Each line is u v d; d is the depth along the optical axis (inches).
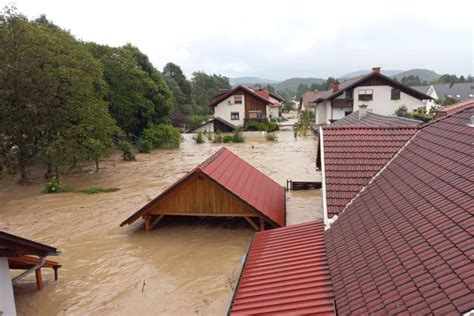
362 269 236.1
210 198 529.7
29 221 639.1
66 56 898.1
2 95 802.2
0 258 323.6
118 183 912.9
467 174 266.4
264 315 236.1
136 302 376.8
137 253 491.2
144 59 1662.2
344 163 414.6
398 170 369.1
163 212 546.6
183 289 398.9
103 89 1360.7
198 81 3996.1
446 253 196.2
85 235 562.3
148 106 1533.0
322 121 1989.4
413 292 184.4
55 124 871.1
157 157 1318.9
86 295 392.8
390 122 615.8
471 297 156.7
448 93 2415.1
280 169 1004.6
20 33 830.5
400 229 254.1
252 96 2096.5
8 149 859.4
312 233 349.7
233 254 478.3
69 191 833.5
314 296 241.0
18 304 376.5
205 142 1697.8
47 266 414.6
